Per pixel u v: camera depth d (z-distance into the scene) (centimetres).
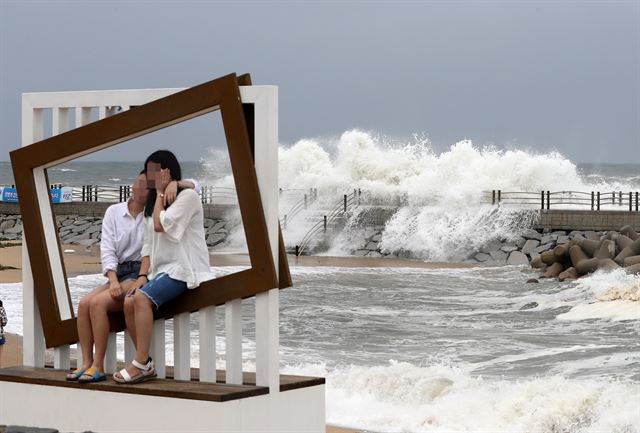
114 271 619
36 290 658
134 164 618
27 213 658
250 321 1775
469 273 3056
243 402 567
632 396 952
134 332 608
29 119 664
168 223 591
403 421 962
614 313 1862
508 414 963
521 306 2112
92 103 643
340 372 1165
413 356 1390
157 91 623
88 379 601
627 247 2627
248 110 603
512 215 3844
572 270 2678
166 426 572
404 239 3834
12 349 1346
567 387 995
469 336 1634
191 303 604
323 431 624
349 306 2139
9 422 632
